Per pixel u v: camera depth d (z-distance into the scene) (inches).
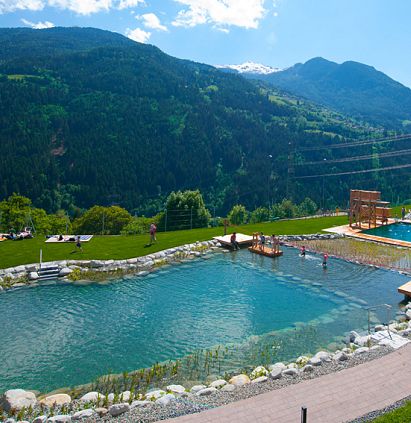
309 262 1369.3
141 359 714.8
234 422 451.5
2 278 1162.6
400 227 1951.3
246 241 1612.9
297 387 526.9
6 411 534.6
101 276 1219.2
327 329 832.9
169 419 463.5
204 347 758.5
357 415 457.4
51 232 3238.2
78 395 602.5
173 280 1179.9
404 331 746.2
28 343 776.9
